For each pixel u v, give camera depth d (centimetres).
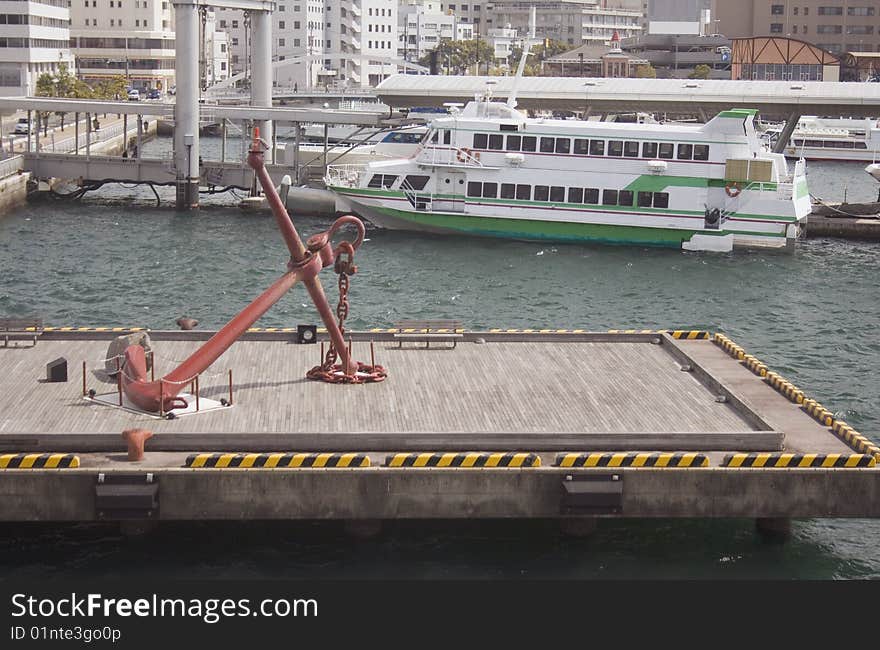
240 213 9319
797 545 3173
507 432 3109
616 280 6869
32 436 3019
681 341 4162
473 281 6675
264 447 3067
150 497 2870
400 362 3803
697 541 3162
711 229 7950
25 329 3972
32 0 17375
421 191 8150
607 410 3381
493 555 3053
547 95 10819
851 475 3006
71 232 8031
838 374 4938
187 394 3409
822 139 16762
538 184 8012
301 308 5847
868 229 8788
